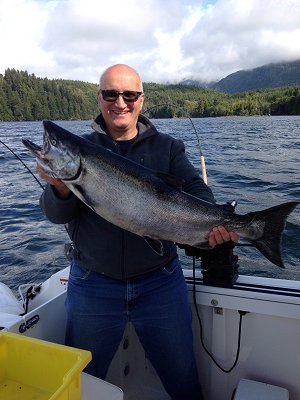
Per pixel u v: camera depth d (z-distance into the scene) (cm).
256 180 1184
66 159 237
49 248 711
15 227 841
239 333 254
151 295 244
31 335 233
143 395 280
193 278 266
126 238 242
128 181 244
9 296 304
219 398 268
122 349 279
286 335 245
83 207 251
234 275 260
